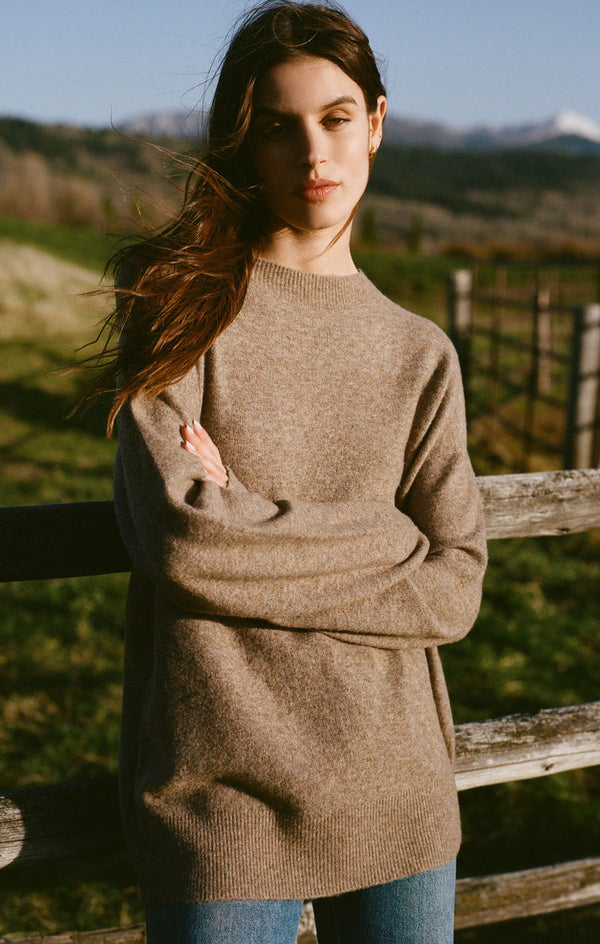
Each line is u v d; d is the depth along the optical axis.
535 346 7.51
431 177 180.00
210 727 1.17
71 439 7.89
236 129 1.33
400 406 1.36
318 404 1.32
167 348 1.25
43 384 9.58
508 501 1.79
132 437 1.24
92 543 1.48
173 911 1.16
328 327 1.36
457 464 1.40
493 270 24.45
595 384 6.26
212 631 1.22
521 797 3.07
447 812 1.28
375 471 1.33
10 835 1.46
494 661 4.06
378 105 1.43
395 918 1.23
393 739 1.24
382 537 1.28
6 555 1.44
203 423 1.29
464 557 1.37
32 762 3.09
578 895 2.13
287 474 1.29
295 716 1.21
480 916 2.08
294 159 1.32
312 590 1.23
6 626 4.14
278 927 1.17
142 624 1.35
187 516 1.13
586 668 4.06
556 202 166.50
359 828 1.20
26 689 3.62
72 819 1.50
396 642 1.30
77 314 12.84
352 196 1.36
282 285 1.37
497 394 9.73
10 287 13.53
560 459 7.72
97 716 3.41
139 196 1.51
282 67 1.30
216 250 1.32
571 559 5.45
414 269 23.81
